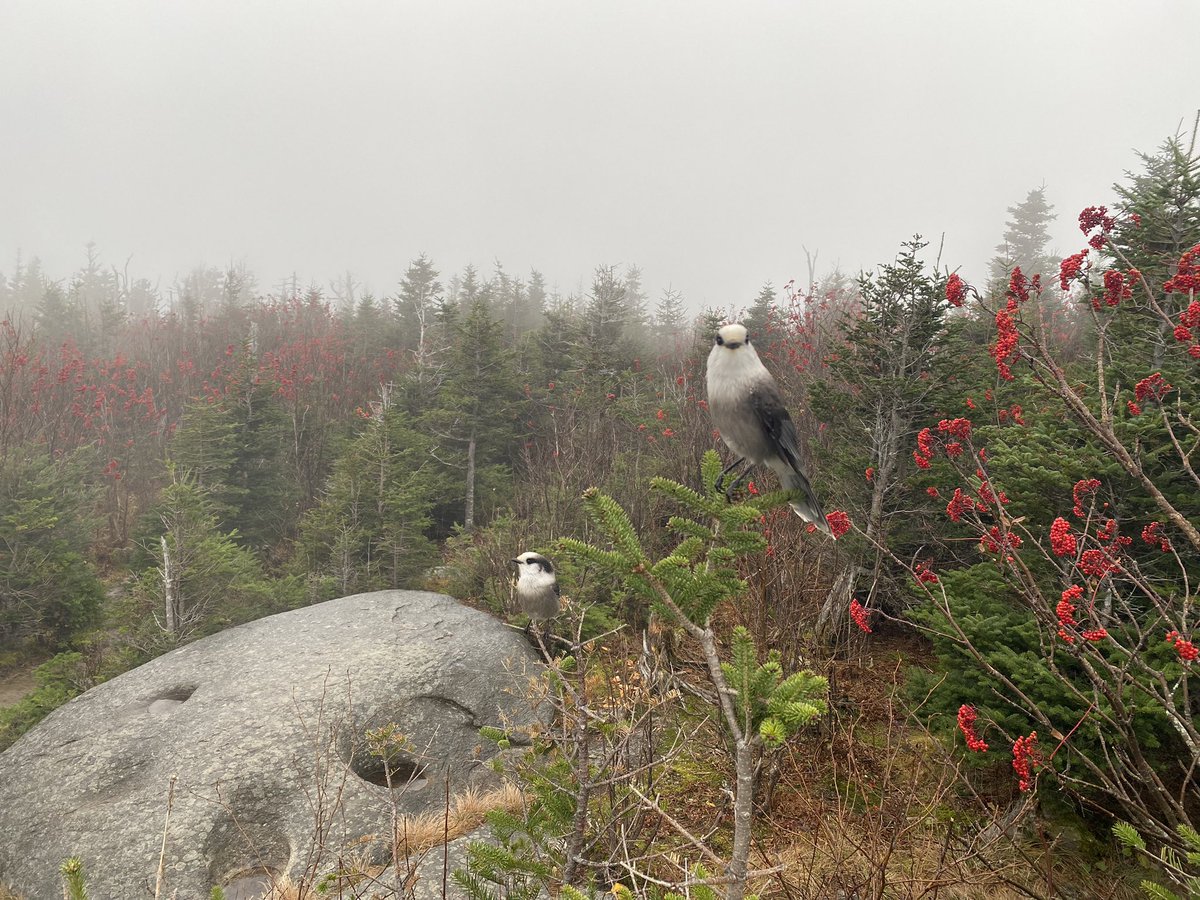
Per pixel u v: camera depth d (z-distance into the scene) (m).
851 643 8.90
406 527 13.72
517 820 3.93
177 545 11.05
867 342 9.30
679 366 23.17
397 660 8.45
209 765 6.71
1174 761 5.34
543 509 13.40
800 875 5.11
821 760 6.80
